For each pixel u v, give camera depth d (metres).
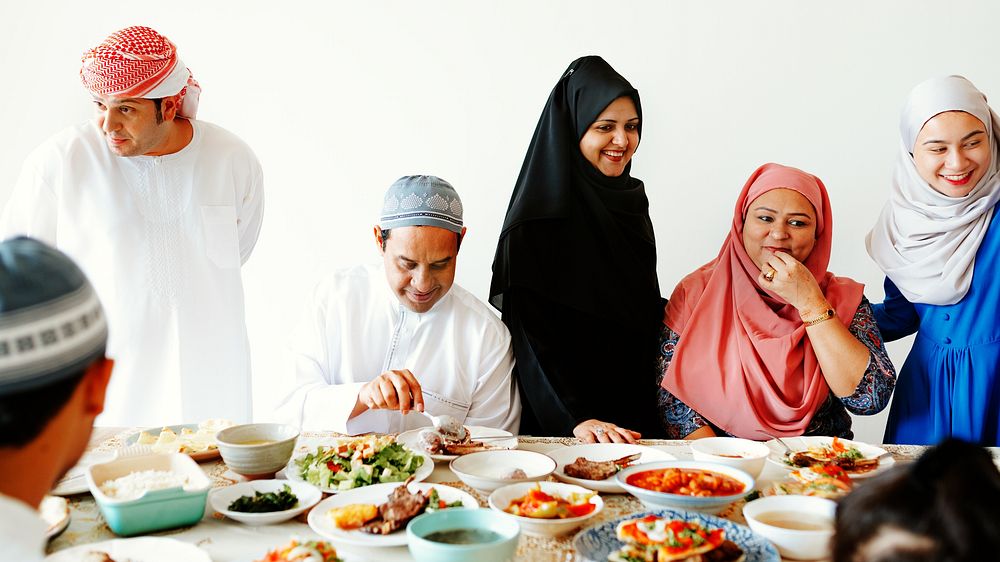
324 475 1.51
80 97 3.57
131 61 2.07
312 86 3.55
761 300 2.31
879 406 2.16
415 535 1.17
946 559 0.70
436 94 3.49
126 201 2.32
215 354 2.45
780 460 1.70
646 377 2.39
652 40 3.36
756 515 1.31
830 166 3.30
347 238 3.55
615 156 2.44
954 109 2.26
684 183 3.38
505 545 1.14
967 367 2.23
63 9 3.57
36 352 0.74
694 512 1.36
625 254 2.41
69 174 2.27
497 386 2.25
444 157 3.49
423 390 2.17
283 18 3.55
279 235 3.57
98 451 1.73
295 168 3.56
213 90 3.57
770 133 3.32
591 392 2.28
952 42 3.21
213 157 2.46
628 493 1.52
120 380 2.35
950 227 2.28
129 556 1.17
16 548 0.73
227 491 1.44
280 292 3.58
